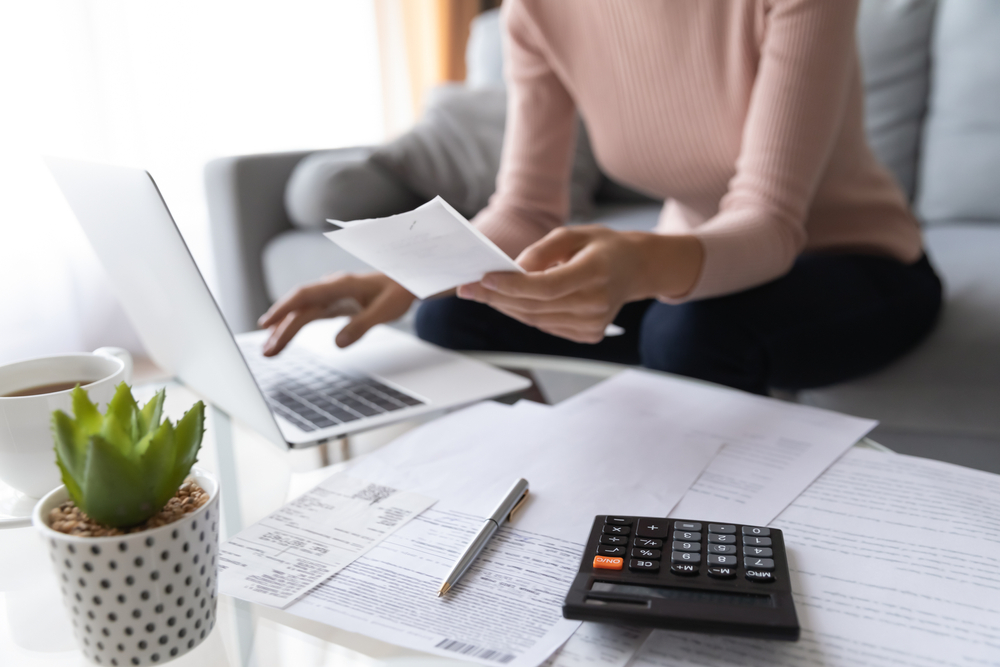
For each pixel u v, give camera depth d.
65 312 2.14
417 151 1.95
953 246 1.50
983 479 0.52
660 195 1.26
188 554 0.36
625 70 1.09
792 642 0.36
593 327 0.68
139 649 0.36
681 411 0.66
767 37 0.92
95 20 2.14
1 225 1.99
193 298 0.55
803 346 0.91
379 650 0.37
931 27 1.74
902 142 1.77
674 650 0.36
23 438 0.49
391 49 3.00
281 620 0.40
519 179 1.14
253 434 0.65
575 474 0.54
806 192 0.88
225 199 1.85
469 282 0.64
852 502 0.50
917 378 1.09
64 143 2.11
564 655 0.36
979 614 0.38
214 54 2.47
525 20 1.11
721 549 0.42
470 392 0.71
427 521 0.49
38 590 0.45
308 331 0.93
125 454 0.34
